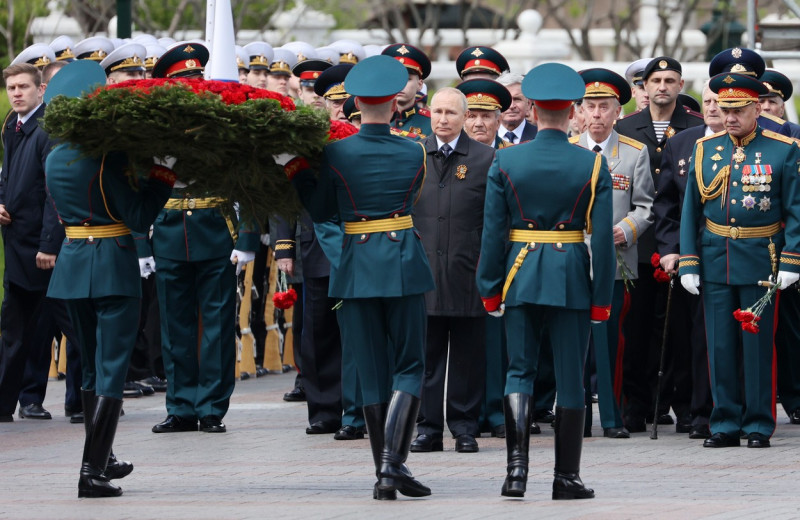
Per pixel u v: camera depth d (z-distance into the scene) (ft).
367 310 70.95
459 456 84.12
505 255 71.41
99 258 72.08
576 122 114.42
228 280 95.20
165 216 94.43
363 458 84.07
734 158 87.86
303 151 69.67
